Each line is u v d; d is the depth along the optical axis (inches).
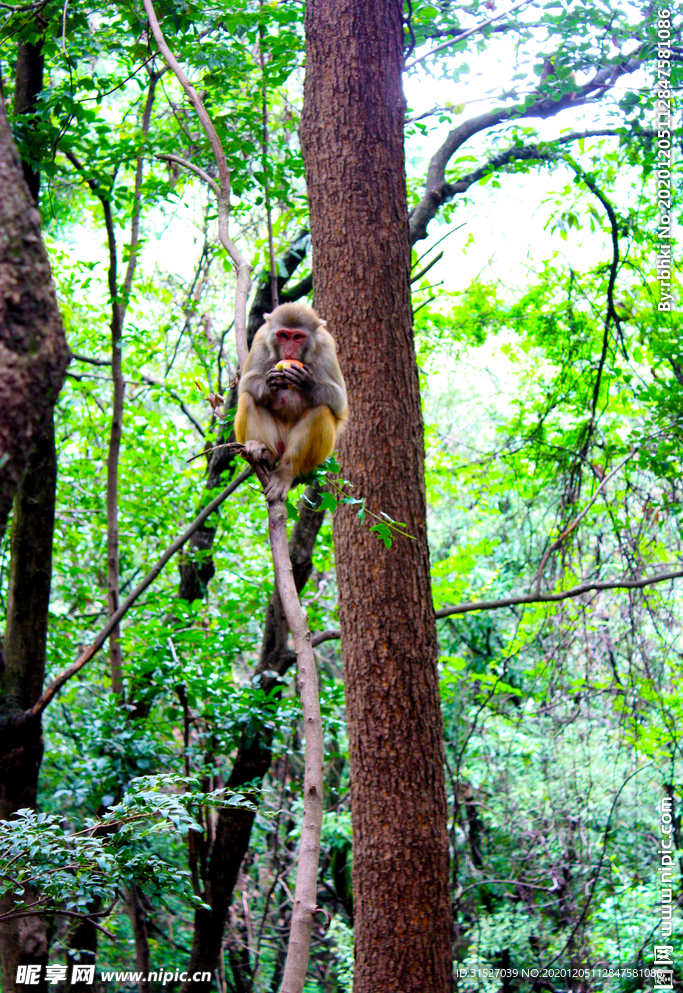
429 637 232.2
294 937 112.7
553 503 439.2
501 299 508.7
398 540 230.5
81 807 363.9
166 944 453.4
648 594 392.2
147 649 335.6
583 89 377.1
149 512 410.0
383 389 235.8
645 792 501.4
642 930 450.3
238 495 433.7
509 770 533.6
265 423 195.0
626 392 456.8
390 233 242.1
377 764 223.3
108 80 291.9
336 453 237.5
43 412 78.7
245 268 171.0
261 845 545.0
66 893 158.1
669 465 379.6
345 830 516.7
